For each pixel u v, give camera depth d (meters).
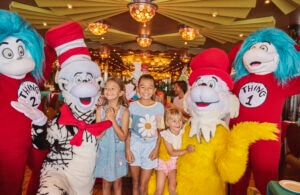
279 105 2.16
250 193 1.33
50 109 3.96
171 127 2.00
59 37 1.75
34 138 1.71
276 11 5.02
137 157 2.20
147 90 2.27
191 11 5.13
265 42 2.19
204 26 5.81
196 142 1.88
